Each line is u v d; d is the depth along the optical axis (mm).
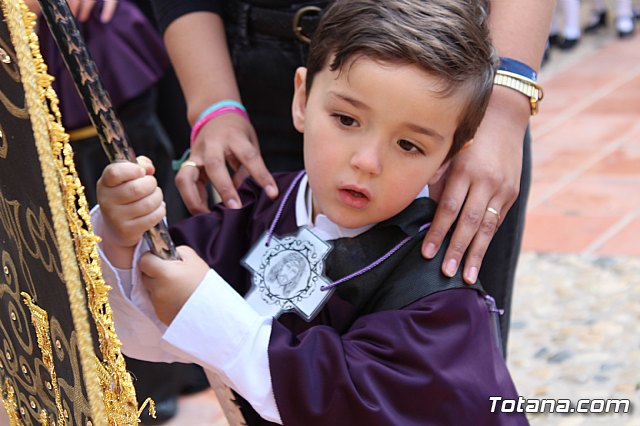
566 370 3350
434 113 1550
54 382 1476
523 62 1887
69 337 1332
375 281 1704
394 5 1567
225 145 2027
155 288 1605
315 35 1668
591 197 4824
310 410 1548
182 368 3225
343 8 1599
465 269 1709
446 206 1724
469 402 1568
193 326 1593
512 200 1816
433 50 1522
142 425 3137
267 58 2160
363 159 1559
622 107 6199
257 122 2283
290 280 1758
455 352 1600
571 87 6676
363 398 1538
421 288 1661
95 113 1413
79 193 1221
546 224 4543
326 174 1620
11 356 1686
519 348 3516
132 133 3207
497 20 1926
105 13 3117
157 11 2264
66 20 1332
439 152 1609
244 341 1592
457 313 1635
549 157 5414
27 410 1692
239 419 1786
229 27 2215
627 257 4156
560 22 7527
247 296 1782
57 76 3059
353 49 1543
